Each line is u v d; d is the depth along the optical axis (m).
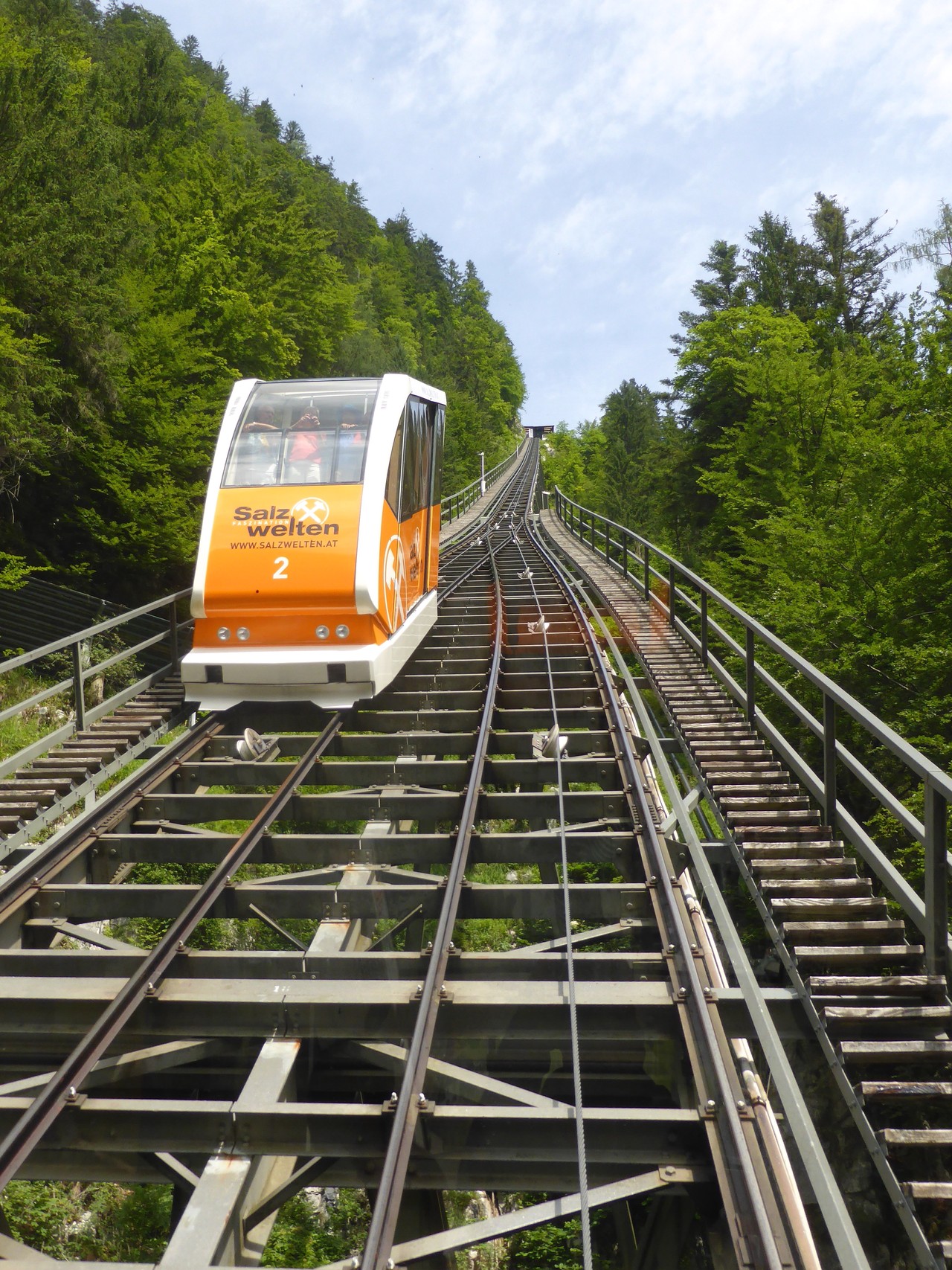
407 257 148.75
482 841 6.62
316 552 8.95
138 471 20.30
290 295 33.25
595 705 10.67
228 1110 3.79
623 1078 4.83
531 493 69.69
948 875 4.61
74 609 19.39
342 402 9.95
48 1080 4.29
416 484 11.02
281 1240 8.48
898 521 15.23
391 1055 4.41
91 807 8.52
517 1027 4.50
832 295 45.41
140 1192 8.60
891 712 14.18
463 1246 3.35
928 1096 4.13
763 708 16.61
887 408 26.02
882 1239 9.89
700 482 29.77
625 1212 4.87
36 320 18.02
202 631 9.08
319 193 97.25
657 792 7.60
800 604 15.73
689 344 40.47
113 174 22.28
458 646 13.61
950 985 4.61
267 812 6.91
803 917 5.45
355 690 8.88
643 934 5.87
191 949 5.03
